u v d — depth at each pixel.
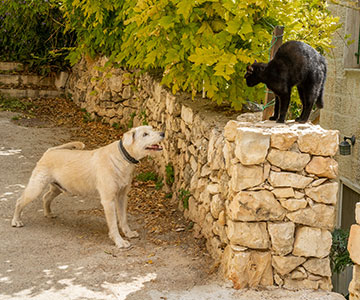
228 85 6.29
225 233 5.03
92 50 11.98
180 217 6.57
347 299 6.77
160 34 6.11
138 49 7.01
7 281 4.76
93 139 10.80
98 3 9.16
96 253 5.46
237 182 4.58
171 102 7.46
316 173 4.63
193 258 5.40
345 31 7.45
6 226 6.14
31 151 9.71
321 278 4.77
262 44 5.98
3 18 14.09
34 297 4.46
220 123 5.90
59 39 14.27
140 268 5.12
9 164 8.80
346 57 7.48
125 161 5.75
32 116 12.52
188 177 6.56
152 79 9.16
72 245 5.66
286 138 4.54
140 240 5.93
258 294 4.59
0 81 14.12
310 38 6.56
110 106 11.71
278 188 4.62
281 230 4.66
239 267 4.66
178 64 6.35
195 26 5.99
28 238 5.79
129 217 6.67
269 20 6.00
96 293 4.58
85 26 11.29
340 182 7.72
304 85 4.78
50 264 5.16
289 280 4.75
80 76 13.38
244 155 4.51
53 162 6.07
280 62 4.71
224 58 5.27
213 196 5.35
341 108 7.68
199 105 6.86
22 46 14.36
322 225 4.70
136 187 7.83
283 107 4.82
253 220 4.64
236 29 5.43
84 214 6.72
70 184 6.02
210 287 4.72
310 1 7.17
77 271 5.01
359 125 7.09
